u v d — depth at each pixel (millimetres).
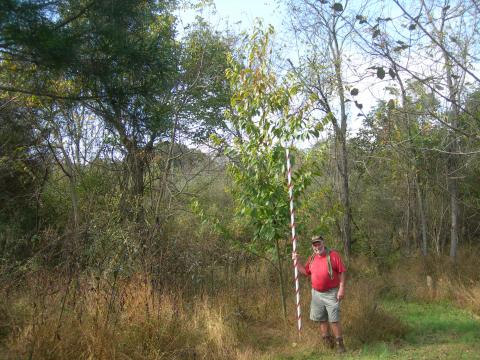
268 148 8477
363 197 16594
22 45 6625
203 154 16484
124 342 6332
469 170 13008
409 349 7426
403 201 15914
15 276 7199
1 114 11008
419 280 12484
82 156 13578
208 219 9188
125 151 12008
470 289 11094
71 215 11961
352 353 7215
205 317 7797
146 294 7285
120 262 7770
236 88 9125
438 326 8859
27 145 11867
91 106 8500
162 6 12789
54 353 5652
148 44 7961
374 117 11445
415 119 11297
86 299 6820
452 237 13109
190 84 15398
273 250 8969
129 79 8031
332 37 12961
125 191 10945
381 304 10664
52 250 7266
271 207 8422
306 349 7324
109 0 7328
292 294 9906
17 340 5695
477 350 7309
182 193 14602
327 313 7504
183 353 6637
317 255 7703
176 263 8578
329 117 8234
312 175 8477
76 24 7328
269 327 8477
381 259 14922
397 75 6344
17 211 11742
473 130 9516
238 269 11078
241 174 8539
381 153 13742
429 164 12297
